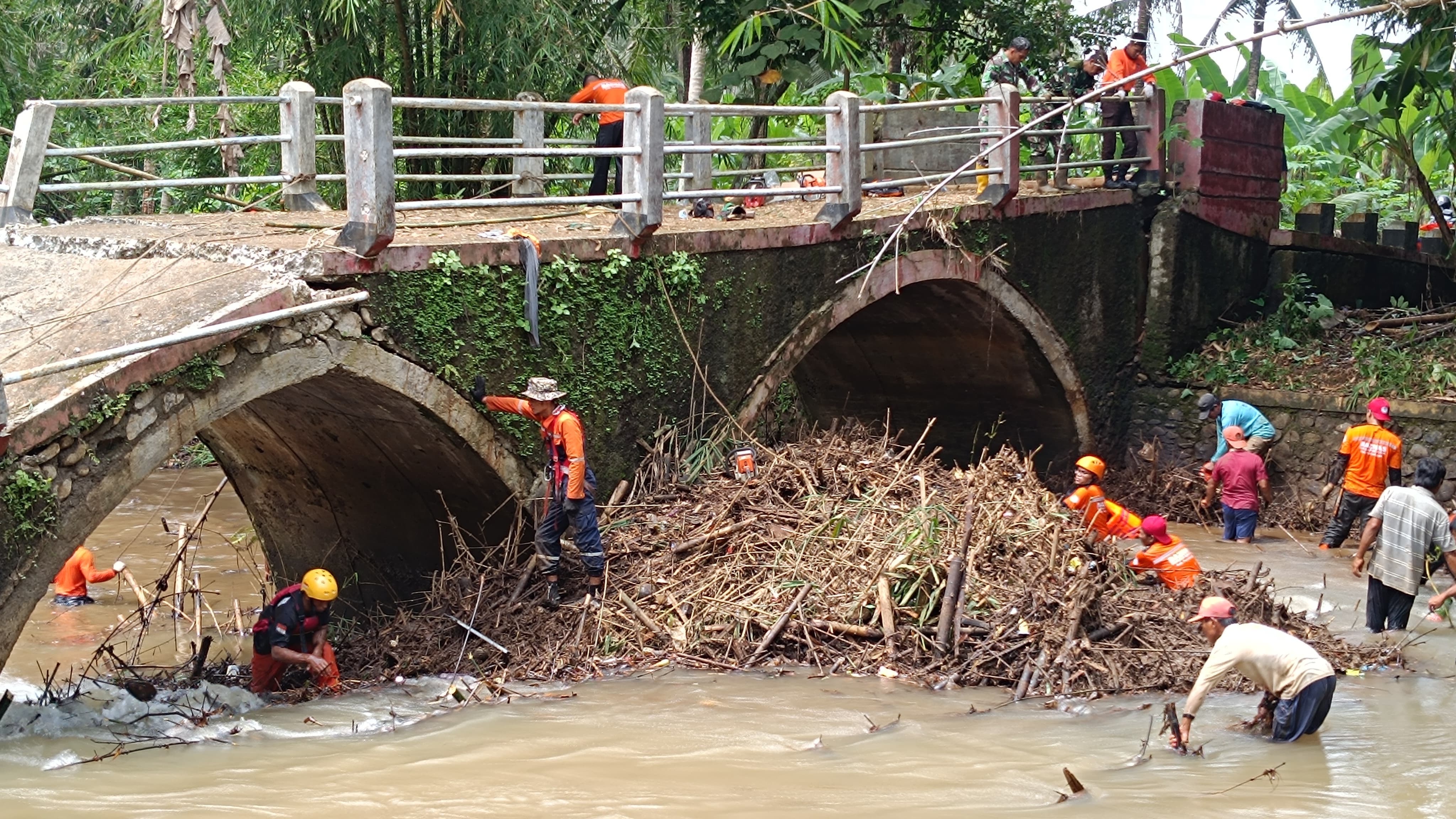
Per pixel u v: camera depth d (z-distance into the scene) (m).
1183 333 16.22
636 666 8.58
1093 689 8.16
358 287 8.17
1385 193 21.50
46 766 6.80
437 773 6.69
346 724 7.54
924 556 9.12
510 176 11.34
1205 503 14.07
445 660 8.69
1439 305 18.22
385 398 8.67
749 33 14.66
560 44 15.18
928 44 18.34
